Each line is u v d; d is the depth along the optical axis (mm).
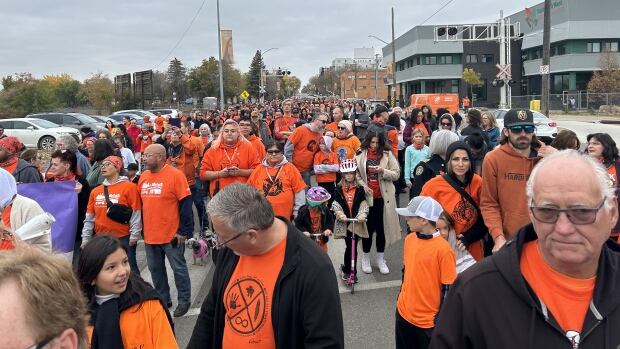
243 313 2557
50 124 28844
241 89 71250
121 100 59156
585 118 39531
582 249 1610
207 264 7449
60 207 5477
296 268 2496
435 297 3826
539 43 57594
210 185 6996
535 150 4492
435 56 67312
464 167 4621
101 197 5586
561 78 56031
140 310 2793
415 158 8445
